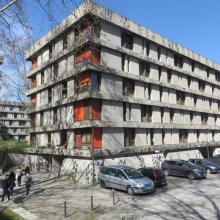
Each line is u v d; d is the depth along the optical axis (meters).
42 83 40.53
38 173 35.53
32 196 22.84
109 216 16.78
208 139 49.78
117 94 31.69
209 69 51.72
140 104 34.94
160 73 39.38
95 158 28.38
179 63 44.03
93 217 16.73
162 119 39.12
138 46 35.47
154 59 37.25
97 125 28.64
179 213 16.86
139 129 34.41
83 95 29.23
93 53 29.92
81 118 30.69
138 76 34.22
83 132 30.67
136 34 34.91
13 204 20.47
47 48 39.06
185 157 41.22
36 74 42.47
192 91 44.84
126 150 31.44
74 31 32.12
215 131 52.16
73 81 32.06
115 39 32.00
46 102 38.25
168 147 38.06
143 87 35.56
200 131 47.78
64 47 34.75
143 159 33.31
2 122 91.62
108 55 31.17
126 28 33.16
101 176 24.88
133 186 21.36
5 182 21.94
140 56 35.03
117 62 32.12
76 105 31.75
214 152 50.69
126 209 18.06
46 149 35.41
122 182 22.38
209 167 33.16
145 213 17.06
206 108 49.69
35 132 41.16
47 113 38.16
